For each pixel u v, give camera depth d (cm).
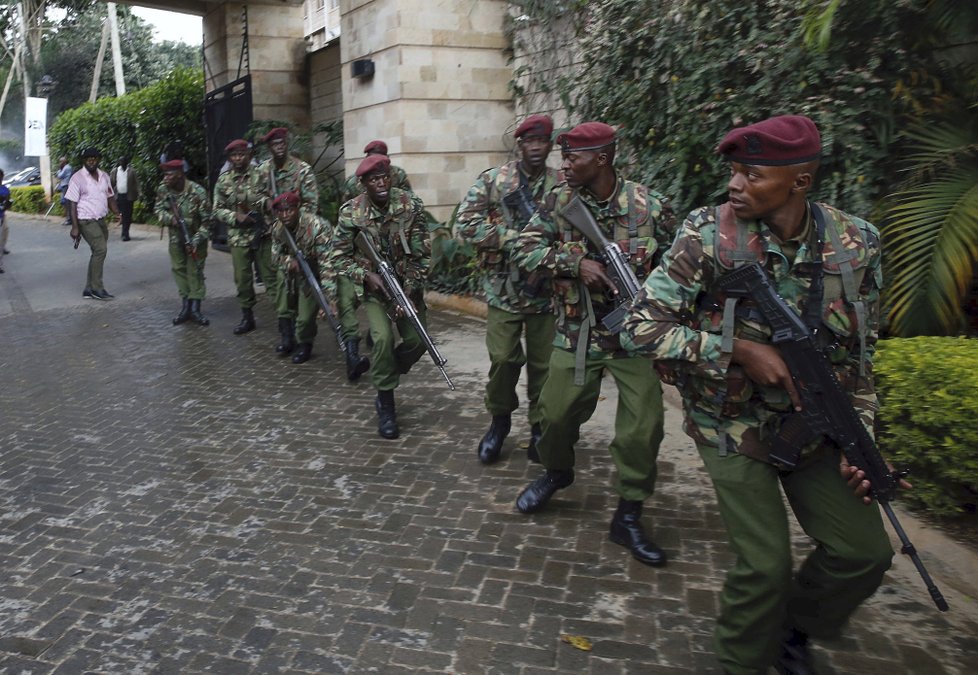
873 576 234
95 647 301
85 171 1018
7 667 290
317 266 664
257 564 358
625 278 321
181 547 376
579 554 359
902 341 400
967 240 417
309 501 421
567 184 340
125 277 1209
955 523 362
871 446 224
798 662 263
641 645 294
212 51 1491
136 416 569
